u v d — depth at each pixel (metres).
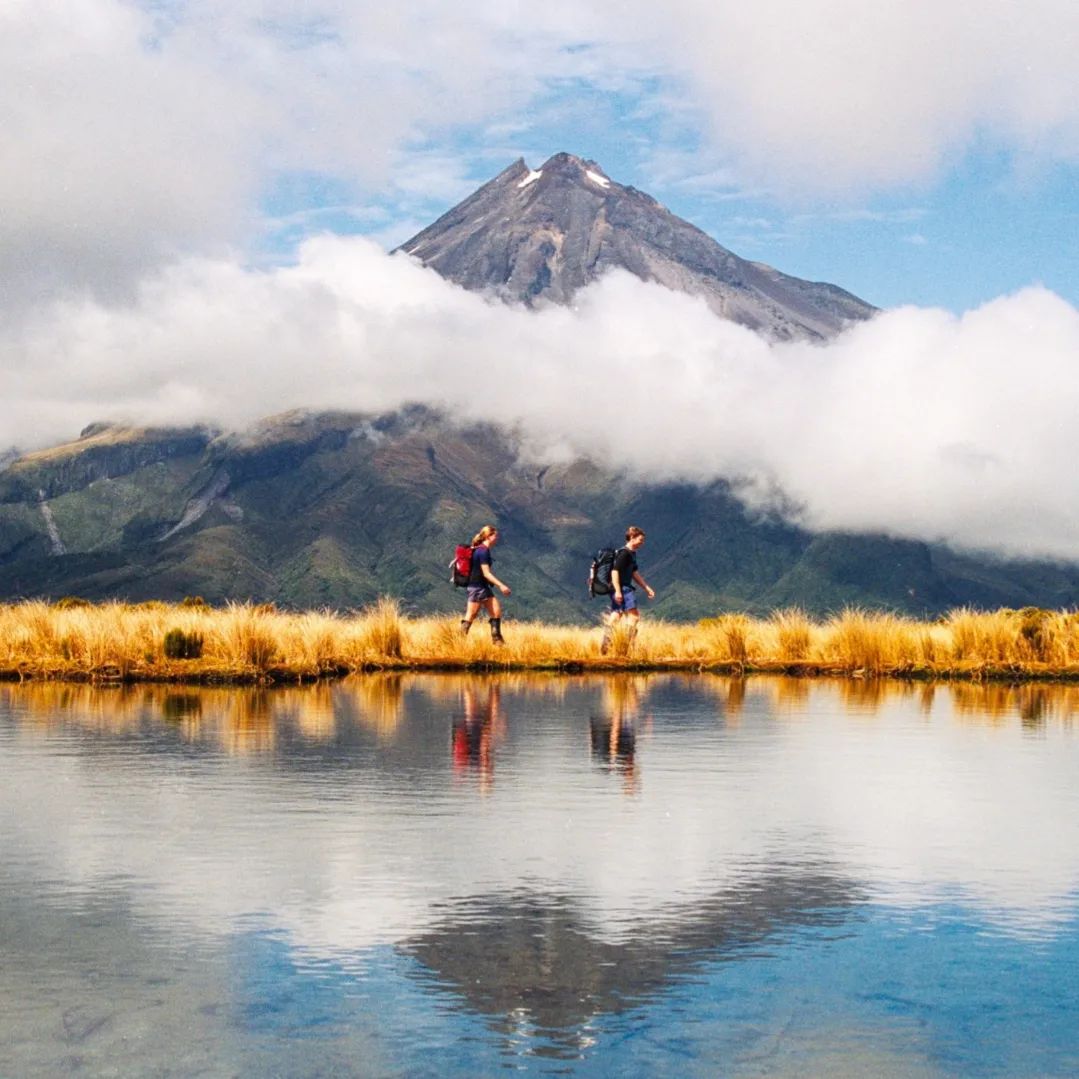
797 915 6.04
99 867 6.77
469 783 9.49
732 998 4.97
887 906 6.20
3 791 8.98
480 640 25.02
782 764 10.68
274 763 10.40
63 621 22.27
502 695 17.50
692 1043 4.54
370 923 5.84
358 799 8.77
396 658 23.59
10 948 5.45
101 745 11.44
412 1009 4.82
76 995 4.93
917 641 23.91
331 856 7.06
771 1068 4.34
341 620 25.16
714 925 5.88
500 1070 4.30
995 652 23.28
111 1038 4.52
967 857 7.22
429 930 5.75
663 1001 4.93
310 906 6.08
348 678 20.94
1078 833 7.88
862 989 5.07
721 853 7.27
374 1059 4.38
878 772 10.30
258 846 7.28
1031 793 9.32
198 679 19.66
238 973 5.18
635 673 23.47
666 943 5.61
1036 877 6.77
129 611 25.59
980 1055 4.47
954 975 5.23
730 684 20.39
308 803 8.60
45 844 7.30
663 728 13.34
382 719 13.88
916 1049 4.51
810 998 4.97
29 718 13.76
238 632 20.72
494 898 6.27
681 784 9.57
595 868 6.87
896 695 18.27
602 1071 4.30
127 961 5.30
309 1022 4.68
